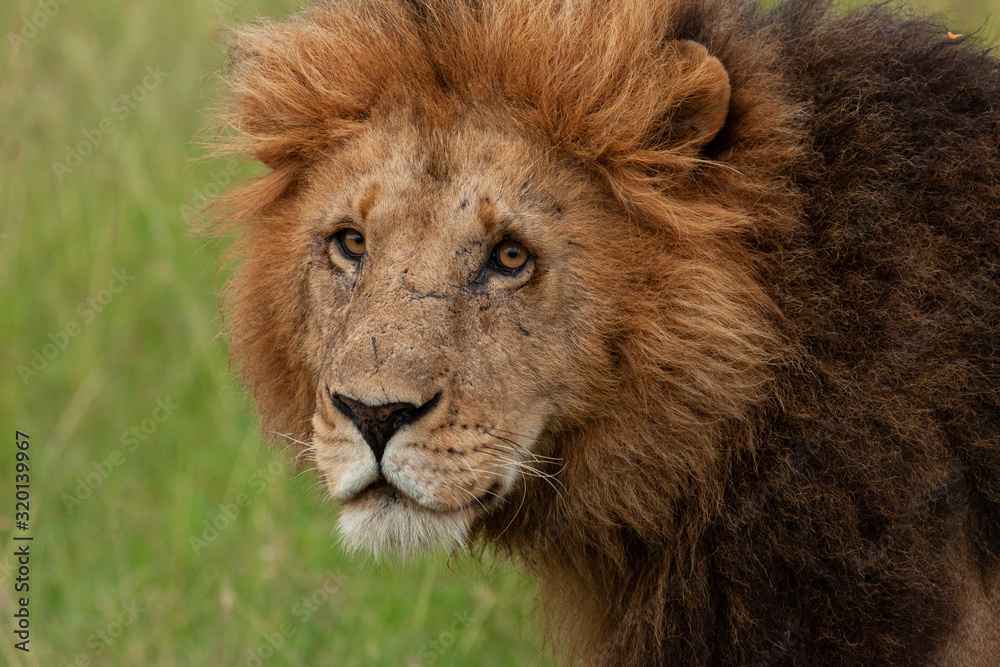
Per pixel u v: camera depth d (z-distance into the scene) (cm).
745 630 645
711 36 659
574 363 637
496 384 627
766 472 632
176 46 1570
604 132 628
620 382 643
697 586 652
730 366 623
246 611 985
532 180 632
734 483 641
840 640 625
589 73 634
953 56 685
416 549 630
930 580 612
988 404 629
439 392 614
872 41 670
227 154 769
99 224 1374
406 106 658
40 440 1191
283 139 704
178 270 1331
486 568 962
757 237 638
